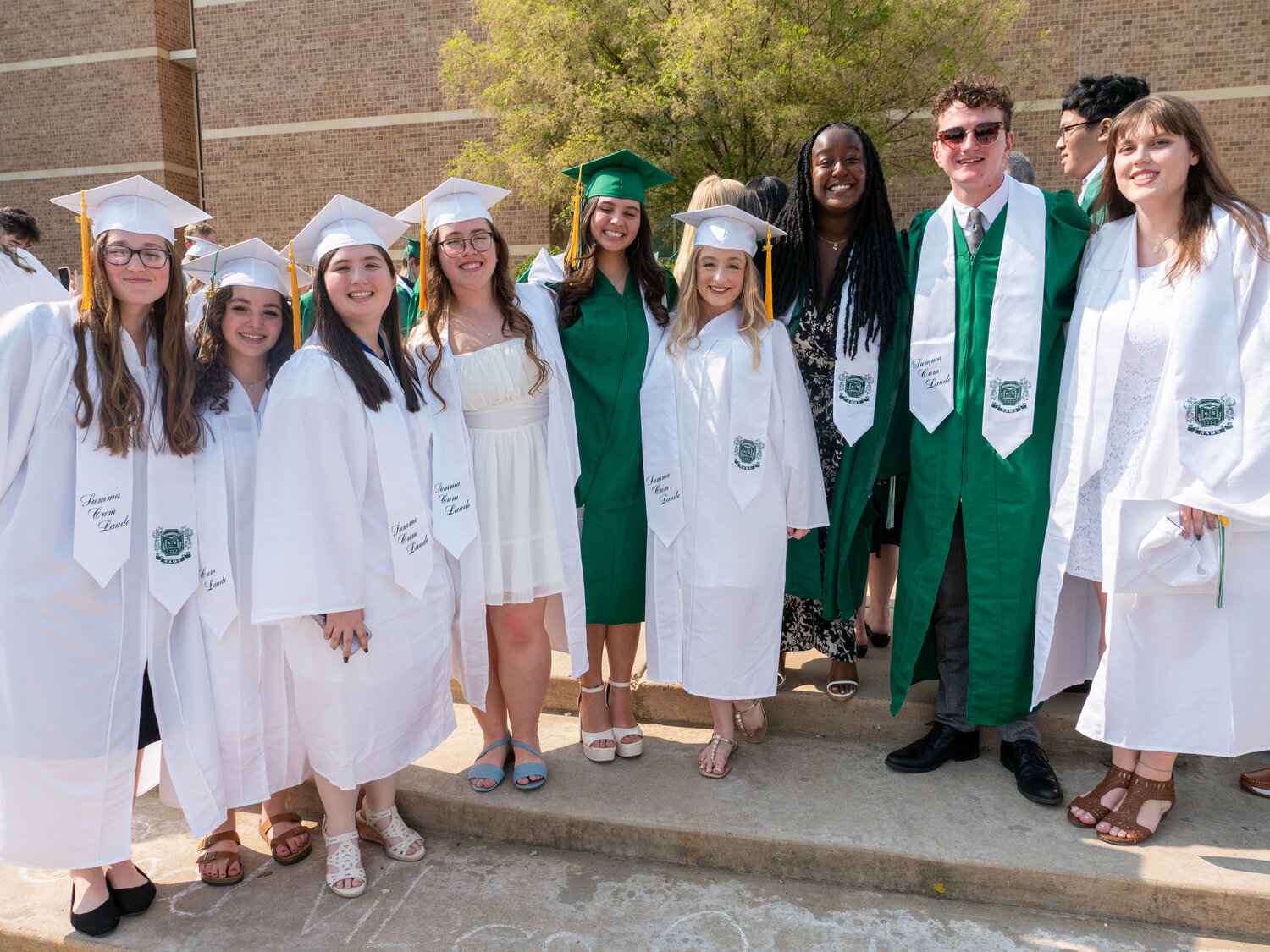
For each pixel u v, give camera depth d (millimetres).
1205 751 2295
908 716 3002
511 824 2648
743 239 2670
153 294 2123
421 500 2375
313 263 2396
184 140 13461
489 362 2541
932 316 2666
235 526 2338
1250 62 9688
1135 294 2371
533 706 2750
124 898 2312
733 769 2855
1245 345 2213
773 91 8508
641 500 2865
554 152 9367
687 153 9227
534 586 2637
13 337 2043
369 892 2428
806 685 3166
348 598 2240
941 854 2355
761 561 2697
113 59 12969
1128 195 2342
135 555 2191
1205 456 2199
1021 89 10125
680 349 2764
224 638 2314
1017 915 2293
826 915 2309
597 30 9477
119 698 2176
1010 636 2600
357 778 2346
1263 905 2152
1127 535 2260
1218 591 2232
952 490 2643
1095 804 2486
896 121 10203
